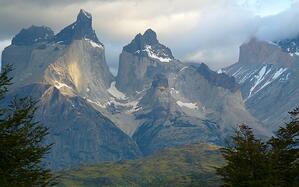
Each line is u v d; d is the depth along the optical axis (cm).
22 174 7150
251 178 8425
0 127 7244
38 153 7381
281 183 8238
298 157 8556
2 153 7125
